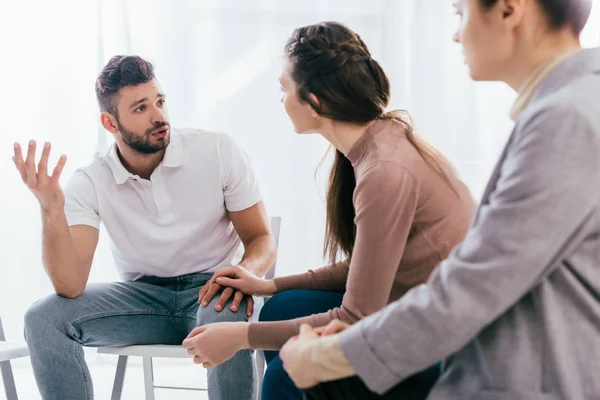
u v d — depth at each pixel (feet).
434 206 3.96
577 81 2.60
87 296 5.97
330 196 4.89
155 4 9.57
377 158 3.96
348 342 2.79
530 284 2.50
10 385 6.38
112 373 9.66
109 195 6.41
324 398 3.18
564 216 2.43
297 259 9.82
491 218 2.55
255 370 5.51
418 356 2.64
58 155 9.71
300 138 9.77
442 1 9.83
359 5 9.78
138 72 6.15
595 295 2.55
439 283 2.62
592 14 9.88
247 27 9.73
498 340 2.66
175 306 6.31
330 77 4.13
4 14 9.63
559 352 2.52
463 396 2.73
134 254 6.48
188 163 6.46
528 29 2.77
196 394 8.70
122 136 6.22
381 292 3.80
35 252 9.82
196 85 9.70
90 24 9.64
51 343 5.67
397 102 9.80
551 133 2.47
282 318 4.88
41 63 9.66
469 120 9.91
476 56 2.90
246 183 6.56
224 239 6.68
